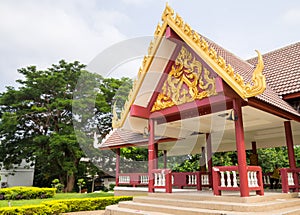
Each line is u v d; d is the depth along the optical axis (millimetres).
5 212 7910
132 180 13711
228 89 6711
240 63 9648
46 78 22703
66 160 21656
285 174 7656
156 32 7980
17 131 24047
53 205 9391
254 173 6699
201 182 10141
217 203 6098
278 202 6207
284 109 7535
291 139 8508
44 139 21922
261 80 5914
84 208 10625
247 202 5965
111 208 8094
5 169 25188
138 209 7605
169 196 7633
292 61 10867
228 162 20562
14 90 23688
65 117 23078
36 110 22406
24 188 15266
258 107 6906
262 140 13586
